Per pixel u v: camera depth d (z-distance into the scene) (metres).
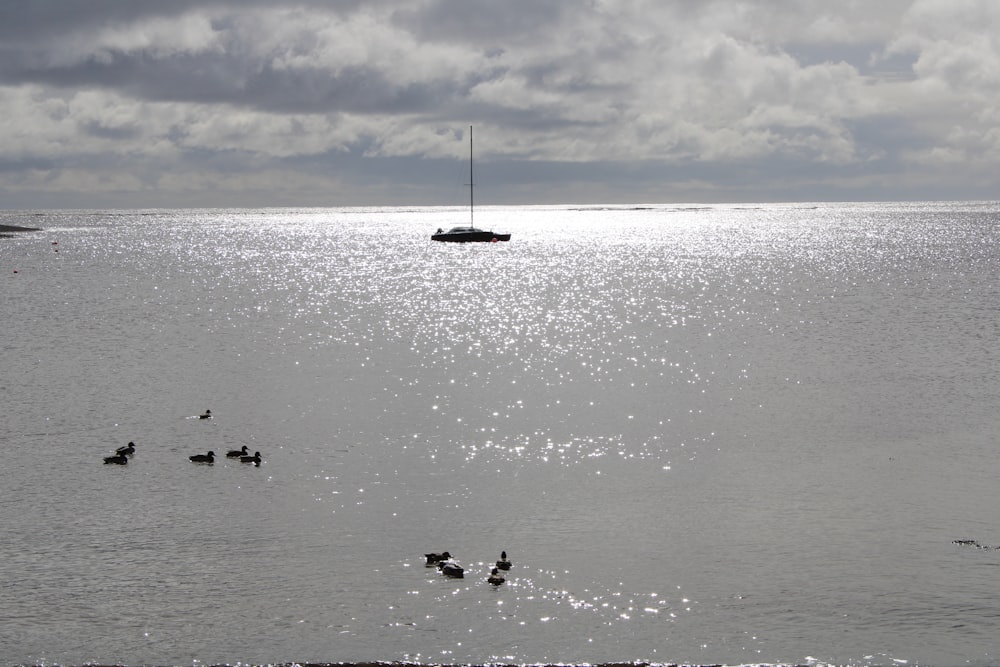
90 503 38.34
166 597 30.14
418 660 26.62
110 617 28.89
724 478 41.56
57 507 37.84
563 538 34.81
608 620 28.83
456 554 33.41
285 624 28.53
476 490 39.97
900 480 41.16
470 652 27.03
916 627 28.42
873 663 26.59
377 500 38.81
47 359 71.81
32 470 42.72
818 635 28.02
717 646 27.38
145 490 39.97
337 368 67.75
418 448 46.25
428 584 31.06
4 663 26.38
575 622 28.70
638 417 52.19
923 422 50.94
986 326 87.62
